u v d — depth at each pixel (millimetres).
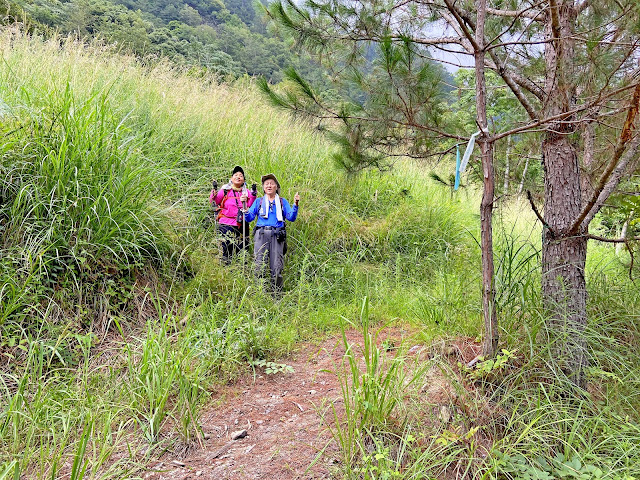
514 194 4543
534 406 2727
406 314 4672
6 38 7094
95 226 4129
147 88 7797
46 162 4137
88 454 2471
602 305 3936
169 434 2727
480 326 3521
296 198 5426
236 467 2428
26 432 2523
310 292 5066
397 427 2527
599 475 2221
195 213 5656
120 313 4000
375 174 8070
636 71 2508
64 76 6414
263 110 9000
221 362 3502
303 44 3564
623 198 3154
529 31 3734
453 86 3014
